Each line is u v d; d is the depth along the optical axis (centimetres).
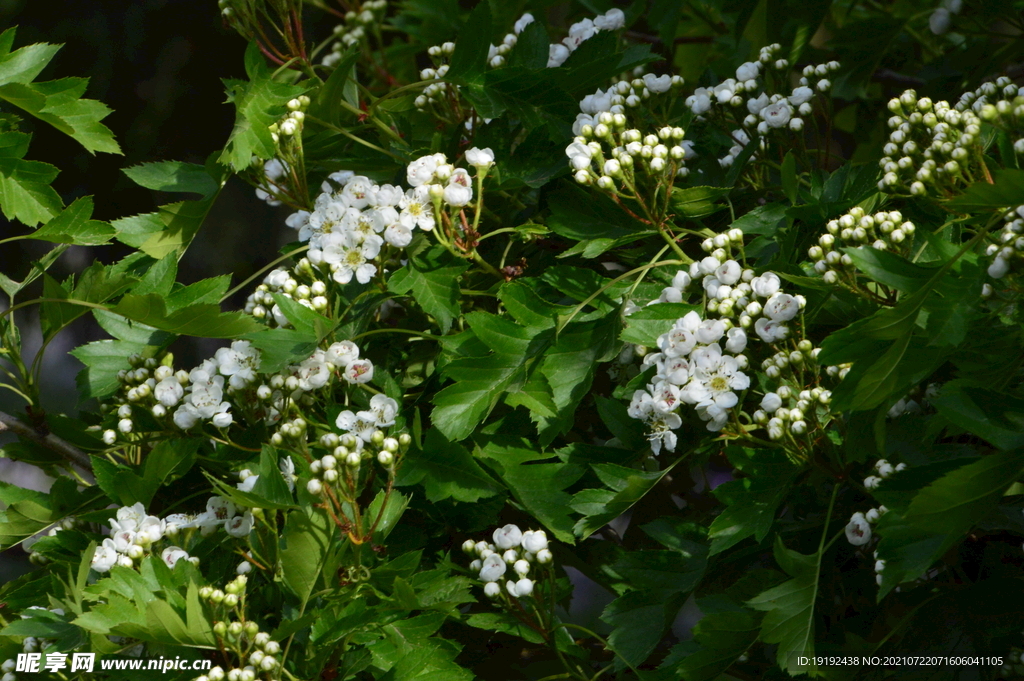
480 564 155
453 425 155
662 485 161
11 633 153
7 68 159
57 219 158
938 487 148
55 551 158
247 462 158
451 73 163
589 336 157
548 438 156
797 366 154
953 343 150
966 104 158
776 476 154
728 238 155
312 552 153
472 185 160
